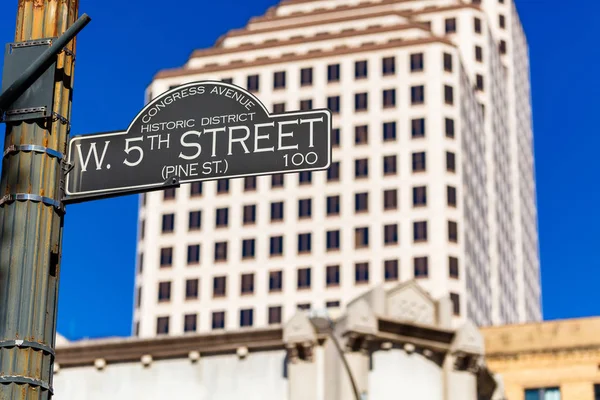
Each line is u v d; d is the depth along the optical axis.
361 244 138.25
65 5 13.19
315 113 12.23
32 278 12.08
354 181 141.00
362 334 43.31
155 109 12.55
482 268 149.25
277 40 157.75
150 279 142.38
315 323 44.03
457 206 139.38
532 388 70.62
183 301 140.62
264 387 43.22
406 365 44.56
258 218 142.00
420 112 142.75
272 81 148.25
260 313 137.88
